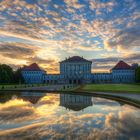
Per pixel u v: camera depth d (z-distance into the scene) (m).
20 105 25.23
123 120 16.14
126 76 166.62
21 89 56.88
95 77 166.25
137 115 18.06
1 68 116.88
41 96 37.19
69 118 17.14
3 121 15.99
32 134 12.53
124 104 25.14
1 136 12.16
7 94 42.25
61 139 11.62
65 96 36.97
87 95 38.44
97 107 23.03
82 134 12.51
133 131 13.09
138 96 30.12
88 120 16.30
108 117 17.36
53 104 26.02
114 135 12.27
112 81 166.62
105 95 33.78
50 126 14.40
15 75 135.25
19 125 14.67
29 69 170.38
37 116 18.03
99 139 11.62
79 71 165.12
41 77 169.12
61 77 166.38
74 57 168.12
